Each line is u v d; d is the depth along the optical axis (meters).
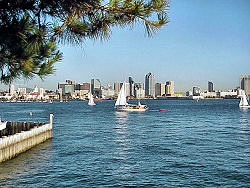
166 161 26.41
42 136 35.25
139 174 22.05
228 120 80.44
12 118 91.75
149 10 5.27
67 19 5.68
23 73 6.21
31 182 20.00
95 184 19.69
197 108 167.12
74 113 120.81
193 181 20.20
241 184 19.48
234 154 29.55
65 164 25.30
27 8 5.39
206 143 37.34
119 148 33.91
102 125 66.44
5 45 5.79
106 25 5.76
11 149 25.53
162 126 63.53
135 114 112.56
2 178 20.77
